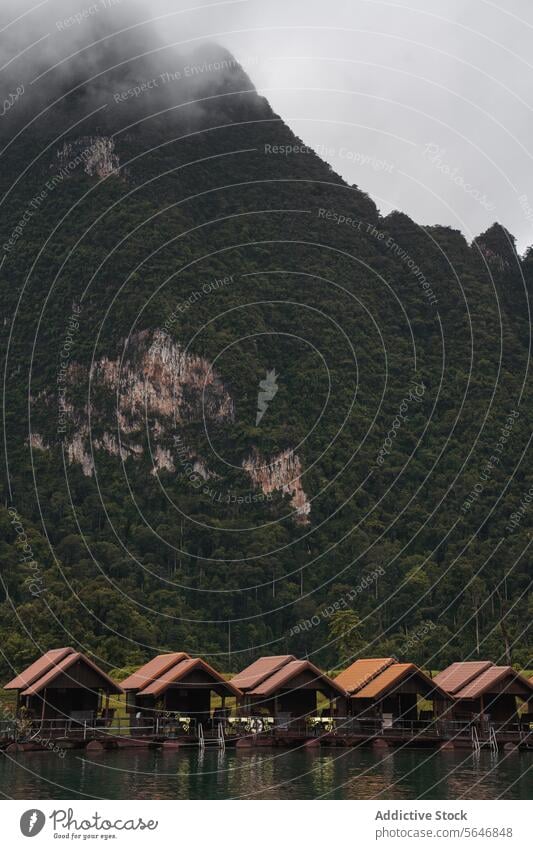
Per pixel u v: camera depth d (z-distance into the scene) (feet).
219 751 183.21
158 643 457.27
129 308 650.84
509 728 203.51
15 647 355.36
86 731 189.67
